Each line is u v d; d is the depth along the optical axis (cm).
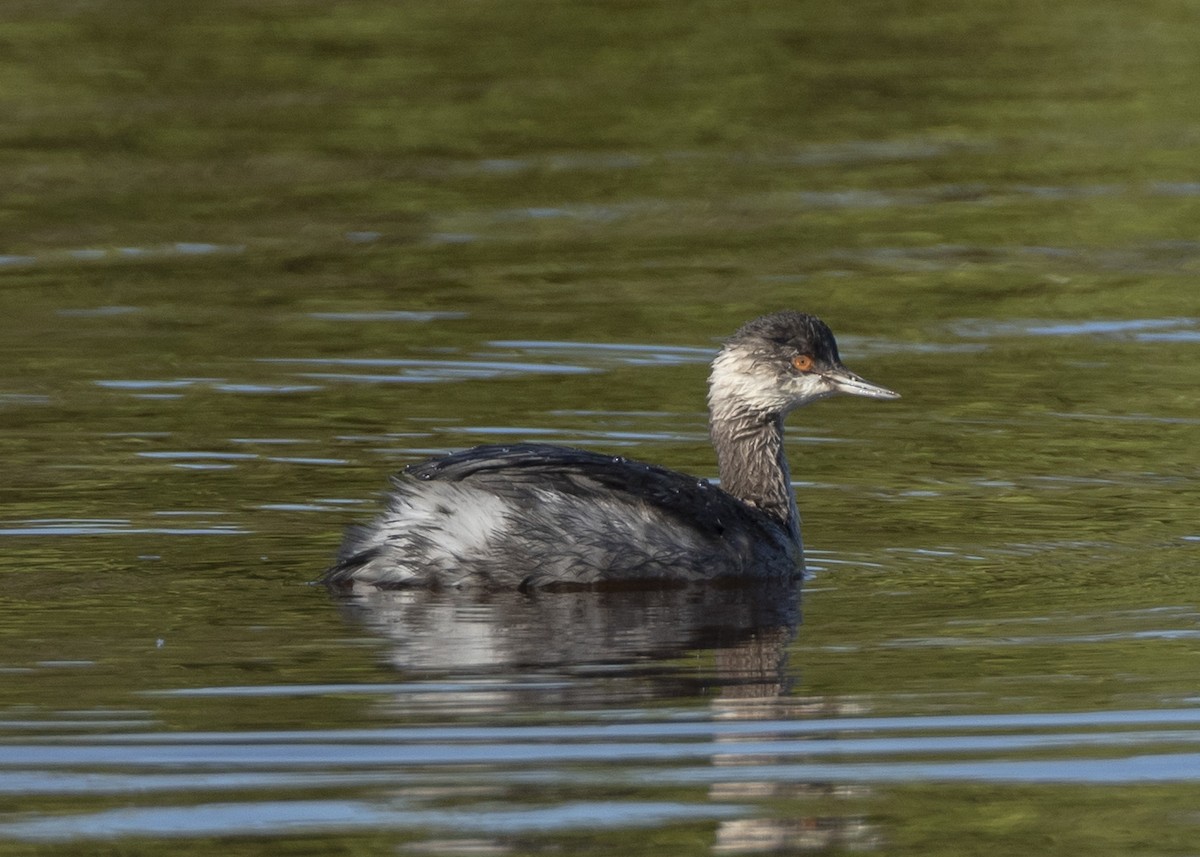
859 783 958
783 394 1430
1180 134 2798
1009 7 3534
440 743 998
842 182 2606
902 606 1236
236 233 2384
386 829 904
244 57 3206
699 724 1028
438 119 2886
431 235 2378
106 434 1631
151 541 1352
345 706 1045
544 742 1001
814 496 1502
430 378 1822
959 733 1019
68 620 1180
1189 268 2247
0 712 1028
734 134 2816
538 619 1208
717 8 3531
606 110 2925
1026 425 1691
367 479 1509
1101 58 3188
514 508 1275
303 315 2047
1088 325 2036
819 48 3262
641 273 2225
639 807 927
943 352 1941
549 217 2459
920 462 1589
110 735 1001
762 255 2300
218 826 905
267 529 1384
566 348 1928
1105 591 1259
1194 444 1625
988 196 2542
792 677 1099
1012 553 1348
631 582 1281
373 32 3359
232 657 1120
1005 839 902
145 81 3062
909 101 2970
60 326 1997
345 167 2673
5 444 1596
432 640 1159
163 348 1916
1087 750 996
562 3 3559
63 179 2603
